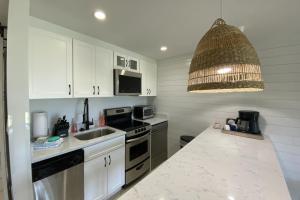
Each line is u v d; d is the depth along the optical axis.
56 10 1.40
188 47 2.49
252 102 2.22
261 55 2.12
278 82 2.02
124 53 2.54
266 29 1.79
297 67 1.90
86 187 1.72
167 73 3.21
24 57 1.13
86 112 2.38
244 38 0.81
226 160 1.22
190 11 1.41
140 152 2.52
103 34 1.96
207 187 0.86
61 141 1.70
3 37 1.47
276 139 2.03
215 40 0.81
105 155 1.94
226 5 1.31
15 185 1.12
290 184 1.95
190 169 1.07
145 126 2.60
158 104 3.39
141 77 2.84
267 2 1.26
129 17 1.52
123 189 2.25
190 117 2.90
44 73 1.59
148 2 1.27
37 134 1.73
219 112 2.55
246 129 2.05
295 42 1.91
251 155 1.32
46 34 1.60
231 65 0.74
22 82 1.13
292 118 1.94
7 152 1.22
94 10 1.40
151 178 0.95
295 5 1.30
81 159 1.64
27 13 1.14
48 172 1.37
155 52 2.78
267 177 0.96
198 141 1.72
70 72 1.82
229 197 0.77
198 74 0.83
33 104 1.85
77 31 1.86
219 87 0.75
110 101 2.80
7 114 1.10
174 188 0.85
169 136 3.21
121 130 2.27
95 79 2.09
